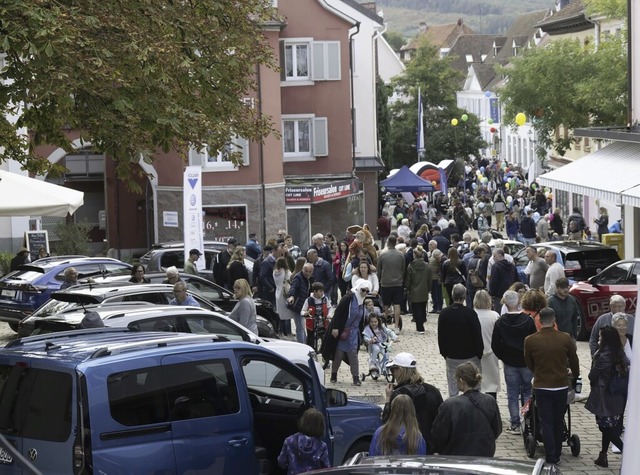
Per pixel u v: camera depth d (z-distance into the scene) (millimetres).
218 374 9602
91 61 14953
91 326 13680
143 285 18109
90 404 8562
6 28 14633
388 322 26906
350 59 52688
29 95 15102
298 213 48094
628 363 13797
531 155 92750
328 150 52844
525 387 15750
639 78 32281
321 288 22266
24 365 8914
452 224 37500
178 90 16906
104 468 8570
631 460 5367
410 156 84250
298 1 51906
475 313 15789
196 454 9242
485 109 123938
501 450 14914
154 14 16578
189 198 28719
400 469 6684
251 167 44844
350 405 12039
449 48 167625
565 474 13594
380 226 49500
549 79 47500
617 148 32156
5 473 8781
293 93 52344
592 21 61438
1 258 35438
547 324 13852
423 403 11562
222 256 28031
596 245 27859
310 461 10062
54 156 45031
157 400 9055
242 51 17922
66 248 40594
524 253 31156
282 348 15727
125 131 15875
